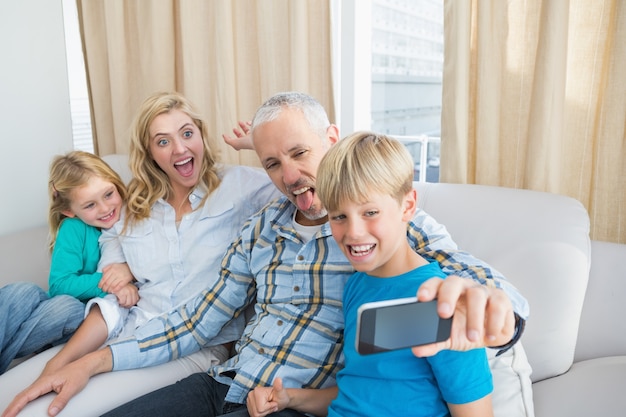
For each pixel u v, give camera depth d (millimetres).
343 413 988
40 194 2445
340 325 1201
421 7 2590
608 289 1315
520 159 1548
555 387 1160
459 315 734
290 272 1280
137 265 1612
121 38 2250
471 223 1348
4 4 2211
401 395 922
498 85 1513
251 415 1102
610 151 1424
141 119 1576
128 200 1662
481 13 1471
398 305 687
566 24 1366
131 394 1282
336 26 1948
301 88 1856
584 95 1455
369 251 953
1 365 1499
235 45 2020
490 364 1073
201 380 1316
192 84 2111
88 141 2686
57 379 1196
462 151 1573
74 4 2516
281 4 1876
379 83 2756
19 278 1895
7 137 2295
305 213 1258
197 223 1595
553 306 1189
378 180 914
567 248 1229
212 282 1444
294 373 1188
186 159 1580
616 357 1219
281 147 1193
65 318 1502
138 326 1525
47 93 2396
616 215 1465
